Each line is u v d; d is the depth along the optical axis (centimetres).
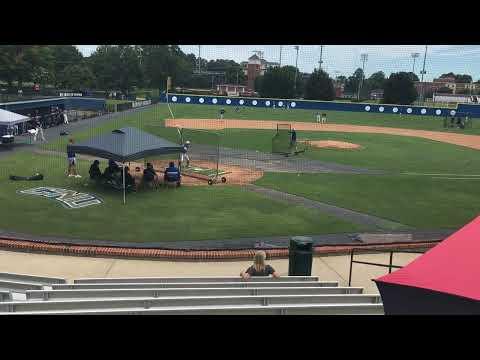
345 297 672
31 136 3409
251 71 9088
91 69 8938
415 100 7462
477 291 425
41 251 1217
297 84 7425
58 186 1953
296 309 597
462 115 6450
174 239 1368
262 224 1538
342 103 6838
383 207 1816
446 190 2162
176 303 616
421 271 461
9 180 2028
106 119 5016
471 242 510
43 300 627
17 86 7488
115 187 1919
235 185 2105
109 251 1210
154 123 4791
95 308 601
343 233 1478
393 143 4009
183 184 2095
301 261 1016
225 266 1178
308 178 2325
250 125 5006
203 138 3086
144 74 8800
